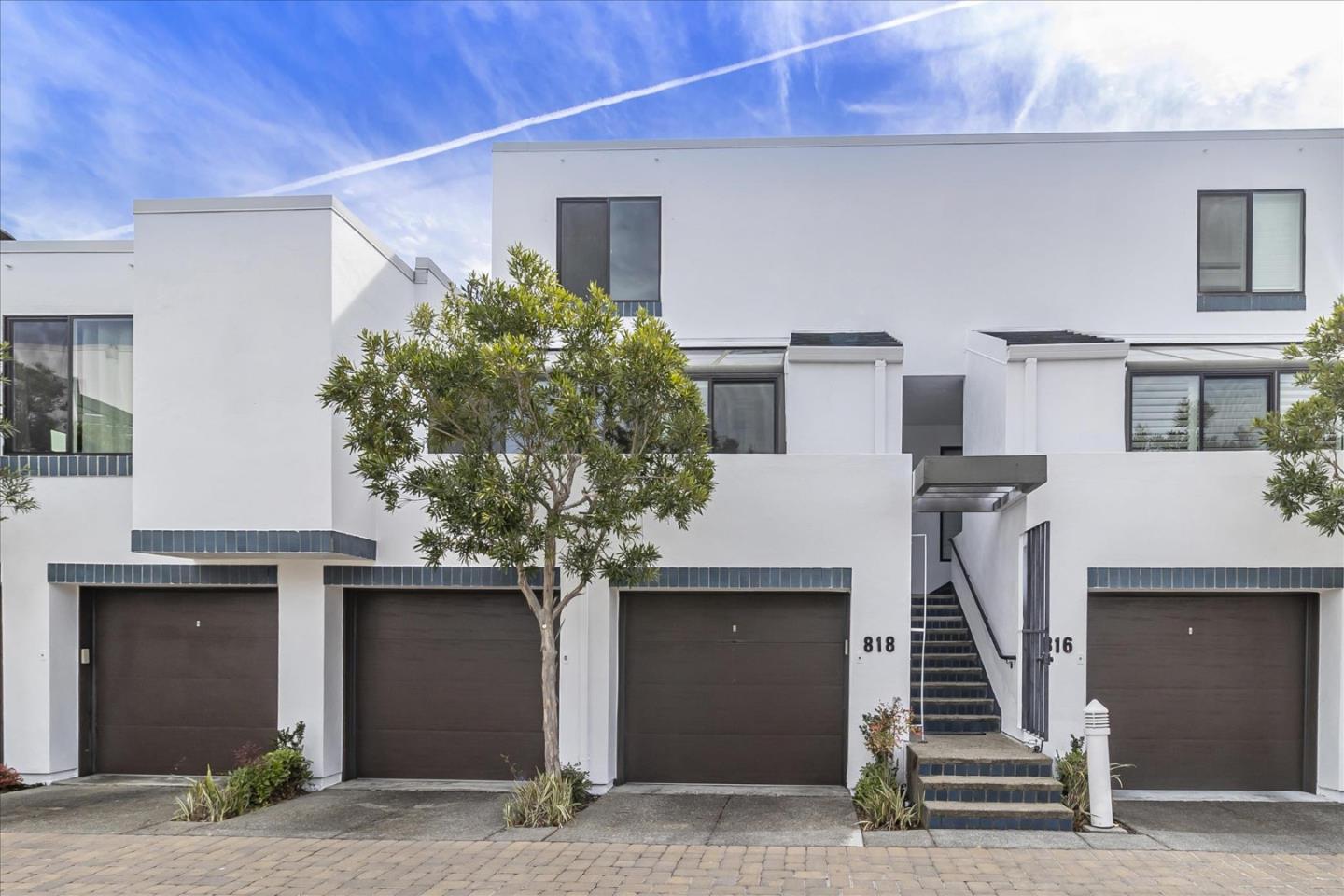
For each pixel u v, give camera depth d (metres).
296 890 7.33
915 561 16.19
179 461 10.23
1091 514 10.41
